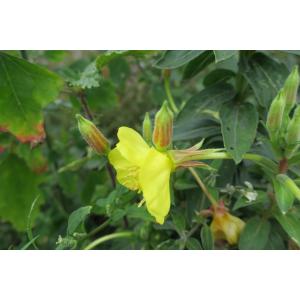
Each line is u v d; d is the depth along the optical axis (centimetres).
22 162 27
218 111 21
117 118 35
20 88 22
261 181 23
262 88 20
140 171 16
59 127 38
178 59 20
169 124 17
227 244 21
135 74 36
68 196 30
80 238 20
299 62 31
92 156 24
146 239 22
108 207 20
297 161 18
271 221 21
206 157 17
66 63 36
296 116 17
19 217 27
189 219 21
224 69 23
